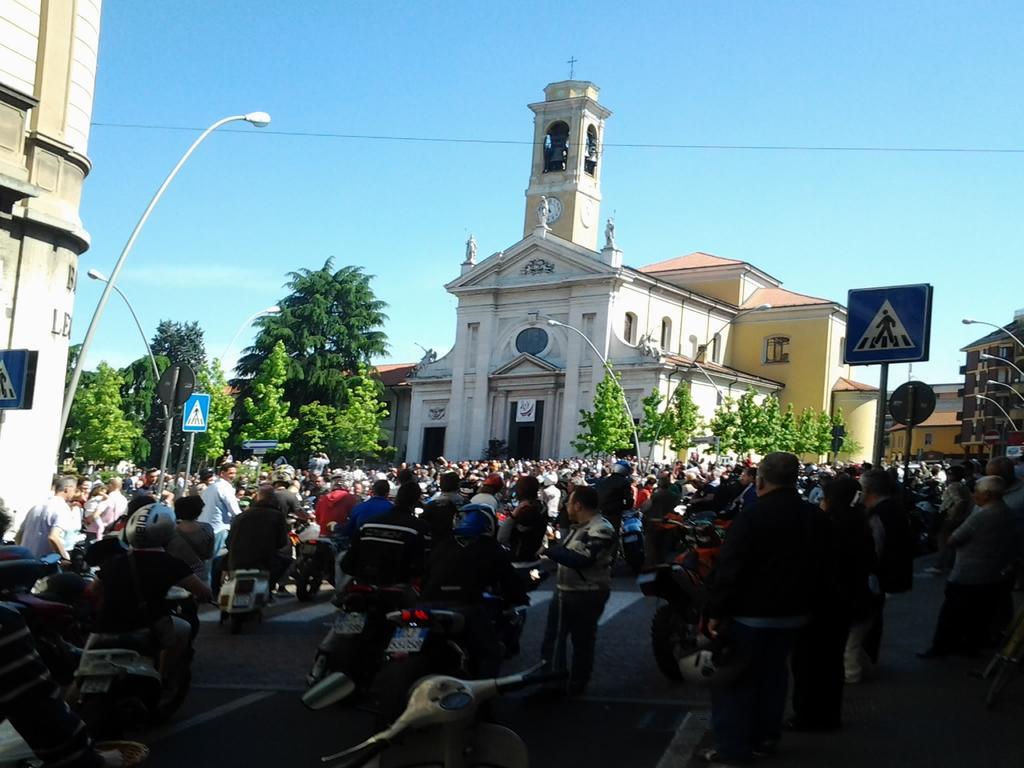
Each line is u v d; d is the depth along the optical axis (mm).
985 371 89750
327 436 71750
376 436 72250
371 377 77312
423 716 4363
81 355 19656
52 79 19469
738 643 6613
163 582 7141
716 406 65375
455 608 7004
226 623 13320
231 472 16250
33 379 13859
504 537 11773
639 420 61000
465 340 69250
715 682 6609
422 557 8969
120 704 6766
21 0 18875
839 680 7645
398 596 8523
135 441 77562
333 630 8641
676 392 57688
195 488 22578
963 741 7352
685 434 57094
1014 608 11703
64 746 3512
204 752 7270
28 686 3459
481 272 69062
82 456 73938
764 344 75000
